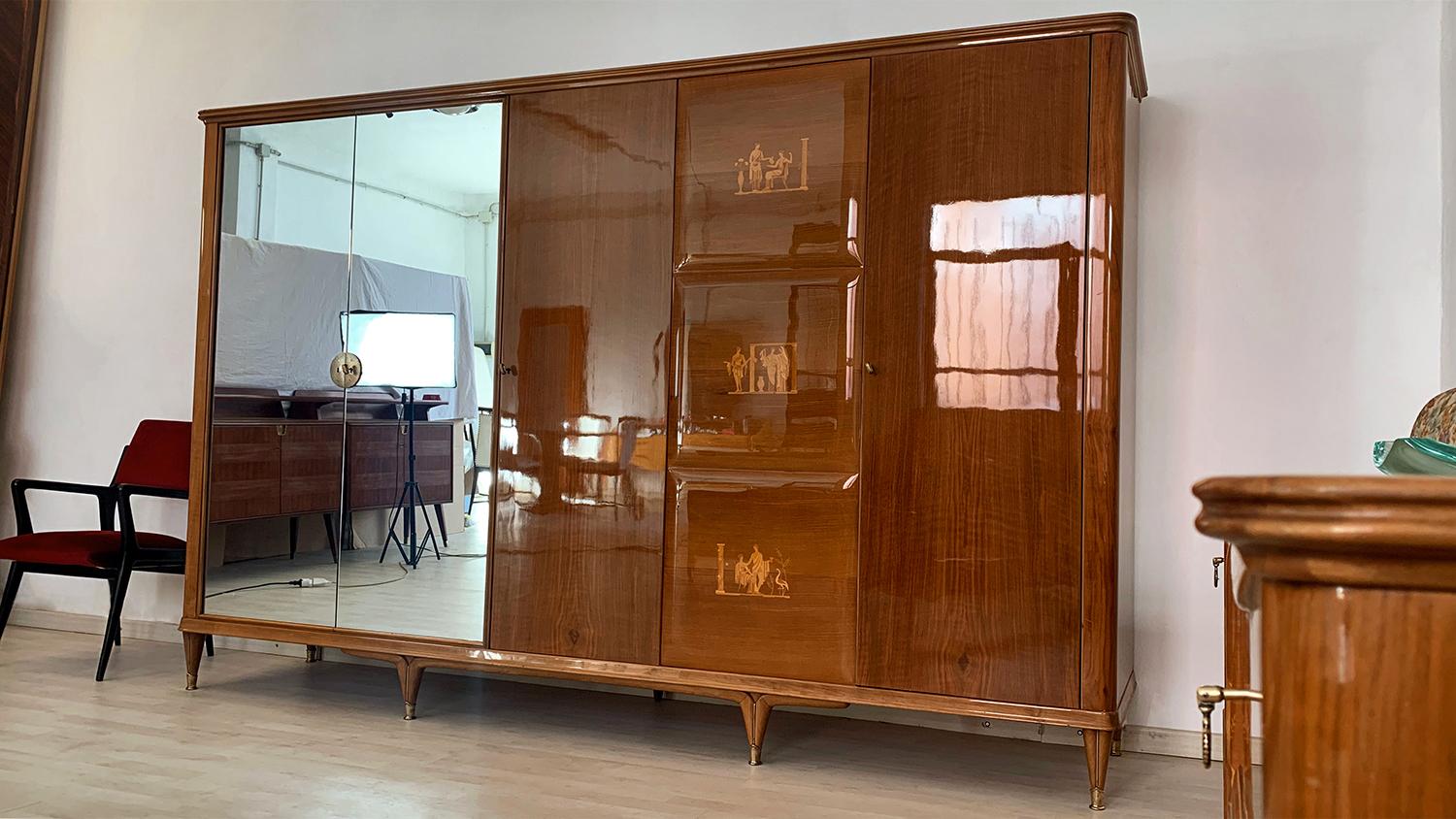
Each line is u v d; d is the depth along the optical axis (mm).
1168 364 2969
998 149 2549
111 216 4281
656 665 2807
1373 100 2828
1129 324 2684
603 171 2930
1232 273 2926
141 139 4258
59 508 4305
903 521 2594
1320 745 384
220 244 3391
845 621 2633
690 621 2777
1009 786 2602
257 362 3320
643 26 3570
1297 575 387
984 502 2529
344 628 3180
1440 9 2768
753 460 2740
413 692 3082
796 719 3219
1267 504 384
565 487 2930
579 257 2943
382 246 3184
